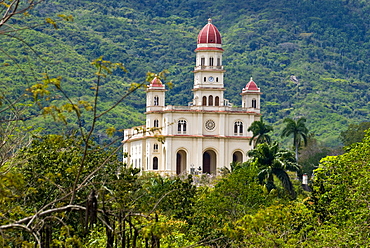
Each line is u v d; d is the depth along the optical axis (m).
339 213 61.12
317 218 65.81
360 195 58.25
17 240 31.05
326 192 65.06
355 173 62.56
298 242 58.19
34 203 48.09
